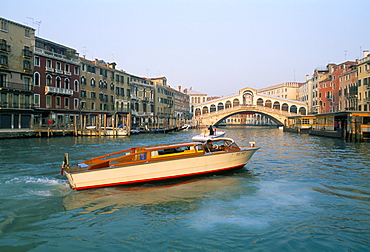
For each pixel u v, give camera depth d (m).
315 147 23.34
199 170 11.43
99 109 44.34
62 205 8.19
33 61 33.50
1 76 30.39
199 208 8.01
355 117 28.53
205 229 6.64
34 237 6.28
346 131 31.03
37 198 8.70
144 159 10.39
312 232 6.45
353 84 45.84
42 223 6.99
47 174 11.81
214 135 27.81
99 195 9.08
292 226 6.77
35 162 14.63
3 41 30.34
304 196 9.09
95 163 10.29
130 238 6.24
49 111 35.62
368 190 9.80
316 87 64.56
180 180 11.06
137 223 7.00
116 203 8.38
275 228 6.66
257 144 26.48
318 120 44.06
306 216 7.38
